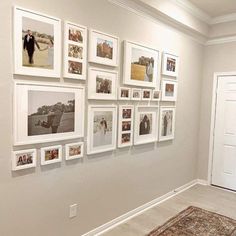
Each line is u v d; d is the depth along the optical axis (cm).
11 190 185
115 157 271
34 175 199
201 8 342
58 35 203
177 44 348
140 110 296
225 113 400
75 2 215
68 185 225
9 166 182
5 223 184
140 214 305
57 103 208
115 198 275
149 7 276
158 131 329
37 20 188
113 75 257
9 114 179
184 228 273
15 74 179
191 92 393
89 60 230
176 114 363
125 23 265
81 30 220
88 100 235
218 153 411
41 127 198
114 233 260
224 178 405
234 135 392
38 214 204
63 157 219
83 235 244
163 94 329
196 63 397
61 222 222
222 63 398
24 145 189
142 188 312
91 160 245
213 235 262
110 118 259
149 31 298
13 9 174
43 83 197
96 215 255
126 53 266
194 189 400
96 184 252
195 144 420
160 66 321
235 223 288
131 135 287
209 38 399
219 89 404
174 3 307
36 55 189
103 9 240
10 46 175
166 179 355
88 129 237
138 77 286
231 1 317
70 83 218
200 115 425
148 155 317
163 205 334
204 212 314
